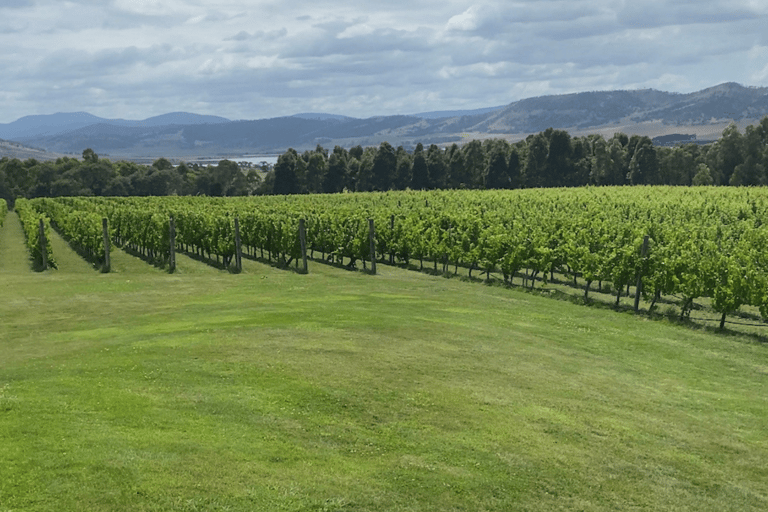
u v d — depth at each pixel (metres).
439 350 13.71
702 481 8.72
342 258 36.88
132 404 9.18
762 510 8.06
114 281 26.28
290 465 7.76
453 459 8.43
